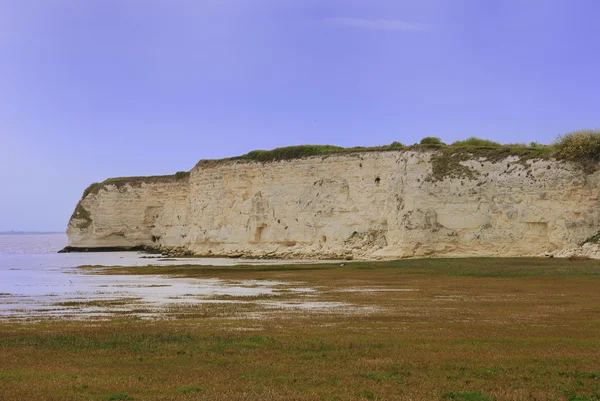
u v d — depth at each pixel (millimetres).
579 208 57938
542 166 60312
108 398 13266
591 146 59125
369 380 14797
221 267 61375
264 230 84000
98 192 116750
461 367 16094
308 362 16766
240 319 24938
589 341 19609
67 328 23062
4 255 106250
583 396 13453
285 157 83250
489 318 24688
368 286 38875
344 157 77062
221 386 14281
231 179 89500
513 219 60656
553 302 29562
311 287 38969
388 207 69500
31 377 15258
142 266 67062
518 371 15664
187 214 104875
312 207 78438
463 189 63344
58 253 112375
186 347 18938
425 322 23750
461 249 62500
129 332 21781
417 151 67625
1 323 24828
